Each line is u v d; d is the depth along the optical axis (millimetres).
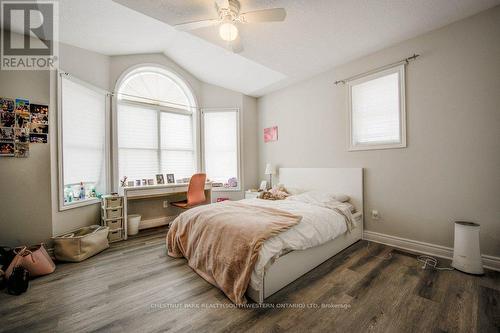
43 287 1779
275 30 2297
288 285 1774
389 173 2668
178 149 4098
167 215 3824
